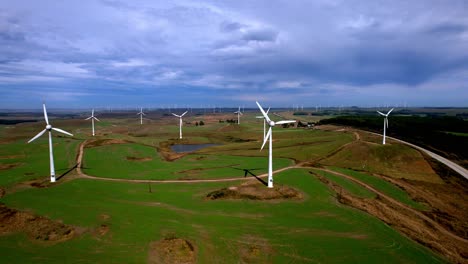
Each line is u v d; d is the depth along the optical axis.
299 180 67.19
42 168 79.44
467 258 39.31
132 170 79.88
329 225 43.94
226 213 47.62
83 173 75.12
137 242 36.66
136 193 57.94
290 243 38.03
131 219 43.59
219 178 70.12
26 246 35.97
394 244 38.53
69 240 37.28
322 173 75.31
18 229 40.53
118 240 37.16
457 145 108.50
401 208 57.00
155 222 42.69
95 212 46.31
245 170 78.56
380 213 51.84
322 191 59.97
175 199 54.25
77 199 53.25
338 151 99.81
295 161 91.25
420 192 67.69
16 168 79.12
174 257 33.47
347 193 61.31
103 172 76.75
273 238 39.25
